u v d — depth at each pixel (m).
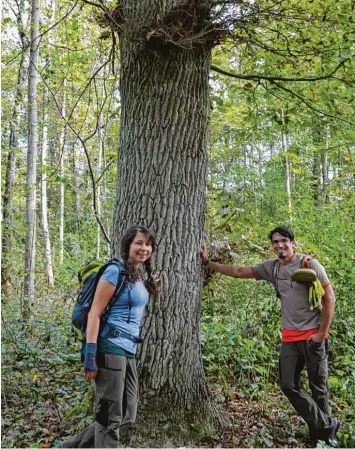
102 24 4.35
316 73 5.65
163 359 3.71
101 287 3.03
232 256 4.56
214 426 3.81
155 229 3.79
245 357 4.78
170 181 3.83
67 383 4.88
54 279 10.23
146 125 3.86
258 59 6.01
